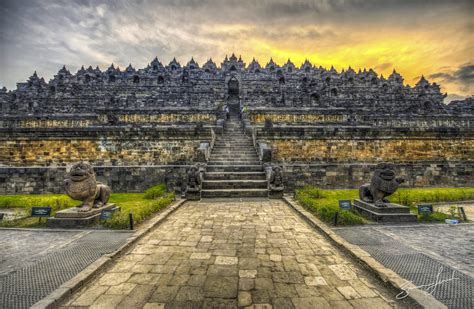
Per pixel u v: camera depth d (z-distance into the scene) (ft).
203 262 17.74
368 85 134.21
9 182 49.65
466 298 13.24
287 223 27.40
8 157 51.70
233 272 16.26
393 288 14.03
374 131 54.90
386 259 17.72
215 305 12.83
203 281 15.19
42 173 49.88
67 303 13.12
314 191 41.96
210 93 121.80
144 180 51.31
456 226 25.75
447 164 54.80
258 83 129.18
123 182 51.24
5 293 13.83
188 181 40.42
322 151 55.06
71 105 117.60
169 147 53.88
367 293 13.99
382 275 15.14
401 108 123.03
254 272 16.25
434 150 55.62
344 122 83.15
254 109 84.48
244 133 69.51
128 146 53.42
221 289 14.29
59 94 120.98
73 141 52.60
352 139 55.16
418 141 55.57
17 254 18.89
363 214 29.71
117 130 52.90
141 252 19.57
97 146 52.95
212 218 29.45
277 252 19.47
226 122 83.30
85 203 27.81
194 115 84.53
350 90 131.85
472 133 56.03
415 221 27.07
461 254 18.71
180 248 20.31
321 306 12.83
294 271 16.42
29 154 51.93
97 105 117.39
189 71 137.69
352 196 42.50
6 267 16.78
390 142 55.21
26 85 143.13
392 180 28.27
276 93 119.65
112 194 47.80
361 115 84.89
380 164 29.09
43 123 74.59
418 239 21.93
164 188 46.93
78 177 26.89
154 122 82.94
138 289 14.35
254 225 26.63
